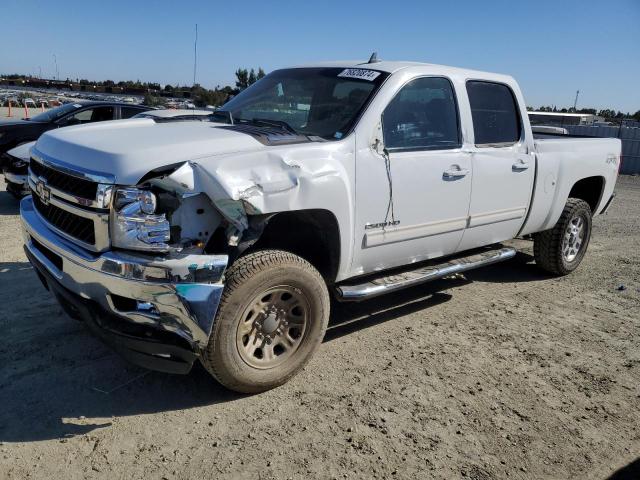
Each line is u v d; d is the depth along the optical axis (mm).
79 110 10484
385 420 3277
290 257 3375
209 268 2938
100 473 2713
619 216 10742
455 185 4406
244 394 3463
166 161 2965
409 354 4148
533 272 6488
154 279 2867
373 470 2850
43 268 3473
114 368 3689
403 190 3994
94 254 3010
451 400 3547
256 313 3338
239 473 2764
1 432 2977
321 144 3514
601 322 5023
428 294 5523
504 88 5004
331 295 5195
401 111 4043
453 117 4465
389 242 4027
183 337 3002
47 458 2797
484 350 4297
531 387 3779
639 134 20047
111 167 2932
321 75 4402
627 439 3270
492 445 3123
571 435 3268
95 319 3061
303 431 3127
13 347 3871
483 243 5012
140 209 2863
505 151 4906
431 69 4340
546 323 4930
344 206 3596
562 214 5938
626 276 6508
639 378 4004
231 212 3004
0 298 4680
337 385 3643
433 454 3008
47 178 3404
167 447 2934
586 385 3857
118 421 3137
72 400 3311
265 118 4320
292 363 3549
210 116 4484
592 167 6078
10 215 7938
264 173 3148
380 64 4309
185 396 3422
